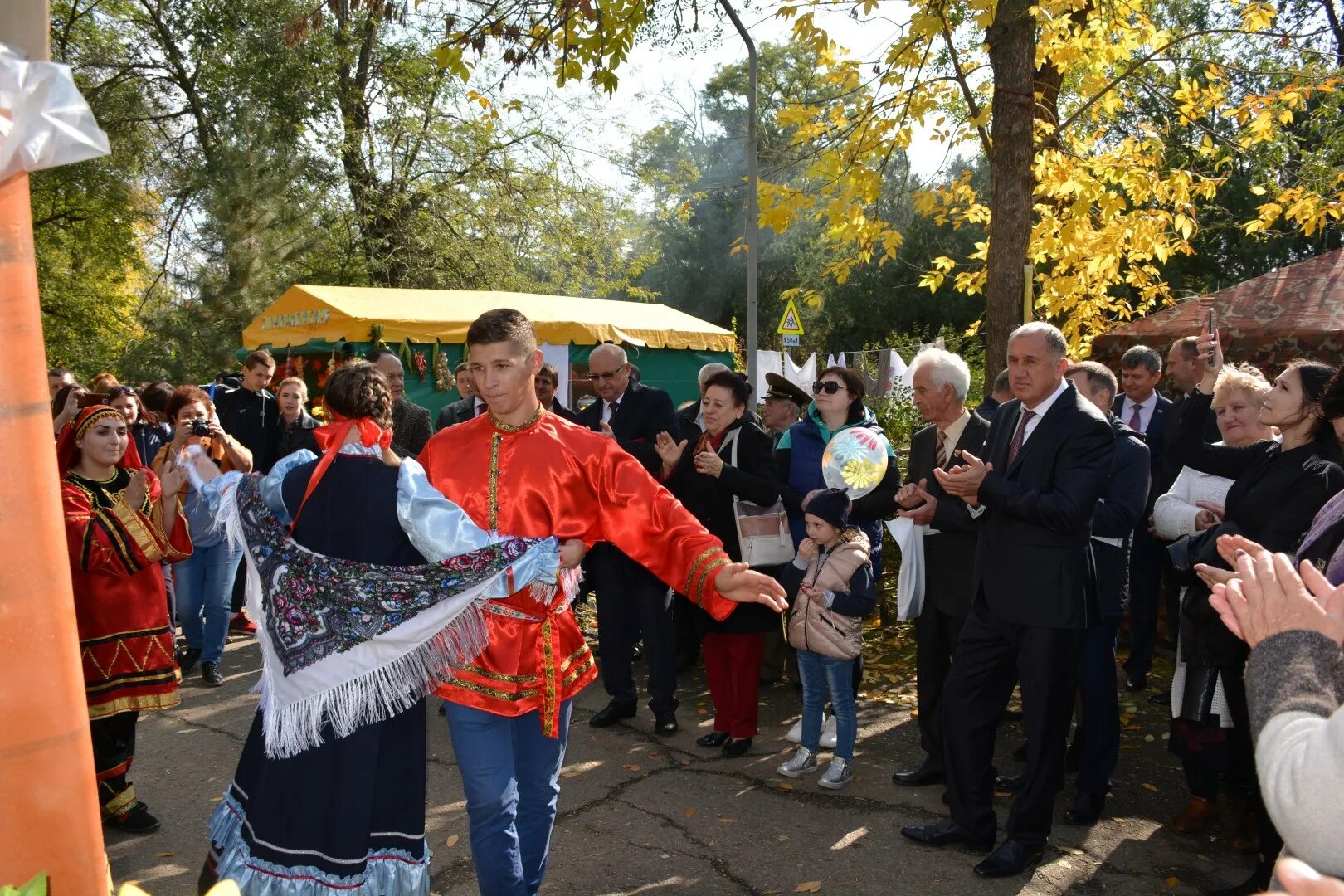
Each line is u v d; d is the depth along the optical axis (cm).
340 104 2038
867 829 410
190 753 501
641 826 415
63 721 144
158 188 2014
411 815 275
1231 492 365
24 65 137
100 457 386
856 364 1817
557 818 425
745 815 426
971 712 380
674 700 533
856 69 746
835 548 446
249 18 1975
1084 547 361
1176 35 854
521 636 293
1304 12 1038
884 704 579
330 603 268
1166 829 410
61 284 2222
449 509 277
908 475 460
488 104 699
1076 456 347
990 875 364
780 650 611
